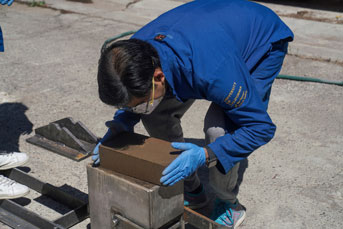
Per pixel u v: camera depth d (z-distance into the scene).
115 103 1.65
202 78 1.77
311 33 6.11
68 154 2.64
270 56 2.17
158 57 1.71
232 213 2.45
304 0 7.77
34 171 3.11
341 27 6.31
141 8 7.55
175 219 2.08
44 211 2.70
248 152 1.95
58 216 2.64
